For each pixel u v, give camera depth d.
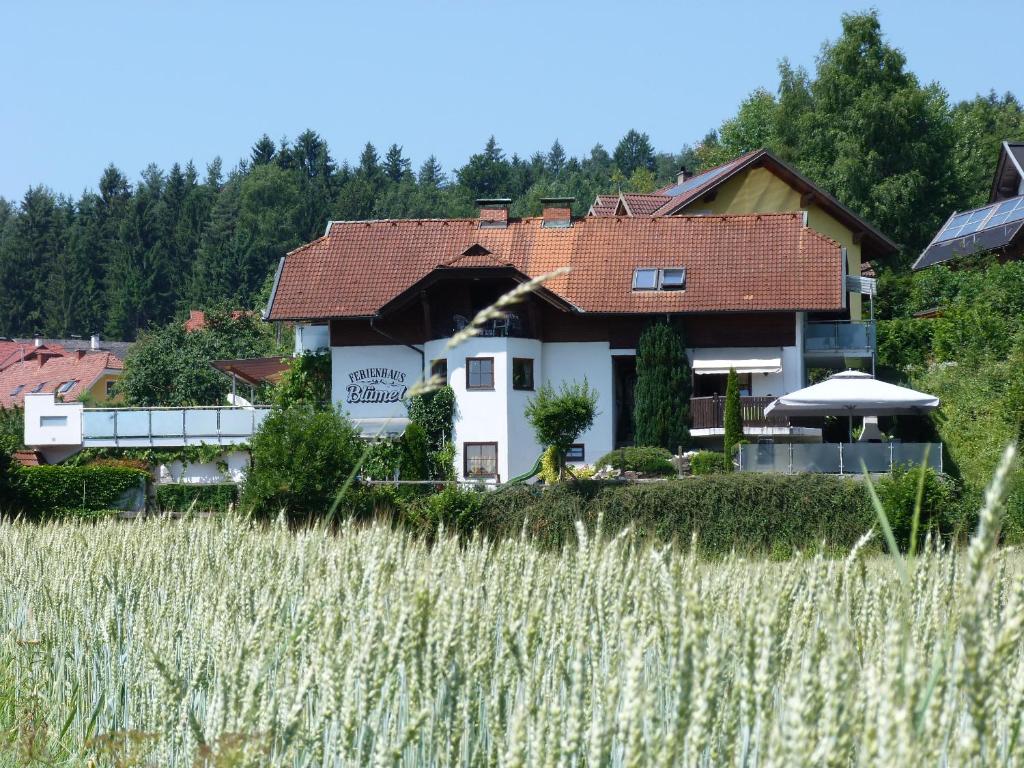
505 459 113.25
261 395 142.50
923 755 6.91
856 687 7.88
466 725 10.93
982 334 117.94
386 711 10.89
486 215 131.62
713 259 122.88
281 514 21.14
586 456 117.44
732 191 144.00
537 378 116.94
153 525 29.23
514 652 11.35
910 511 74.06
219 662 13.44
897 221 182.88
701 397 113.50
